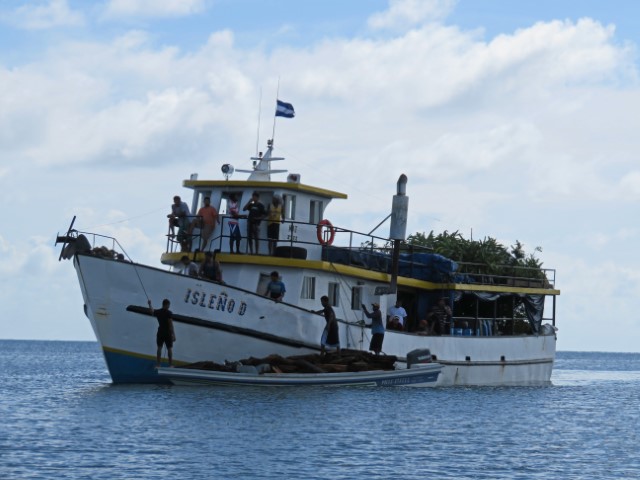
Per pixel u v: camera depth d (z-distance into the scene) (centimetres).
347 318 4231
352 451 2664
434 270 4709
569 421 3547
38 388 4553
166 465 2419
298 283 4003
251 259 3962
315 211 4281
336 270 4075
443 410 3594
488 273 5272
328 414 3272
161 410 3241
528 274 5400
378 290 4328
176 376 3625
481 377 4769
